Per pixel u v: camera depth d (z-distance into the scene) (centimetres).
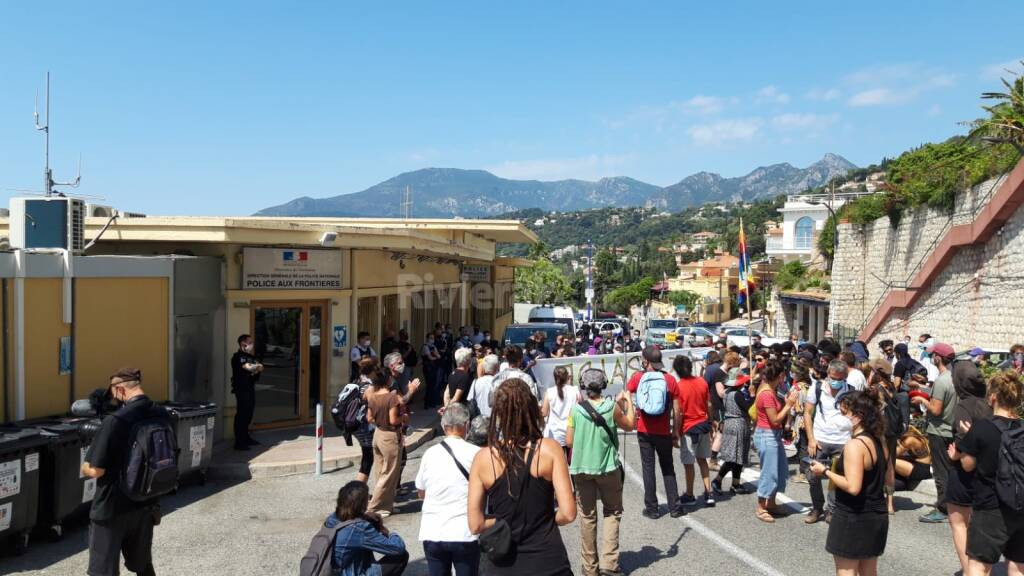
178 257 1175
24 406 898
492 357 1035
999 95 1936
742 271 1279
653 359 886
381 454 889
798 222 6569
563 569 432
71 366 973
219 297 1327
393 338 1742
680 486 1064
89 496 833
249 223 1273
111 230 1261
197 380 1255
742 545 774
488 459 444
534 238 3219
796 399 1034
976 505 579
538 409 449
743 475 1103
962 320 2233
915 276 2620
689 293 8412
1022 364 1275
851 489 537
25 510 748
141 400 608
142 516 601
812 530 828
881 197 3148
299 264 1435
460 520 532
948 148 2600
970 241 2103
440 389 1766
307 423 1477
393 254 1866
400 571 569
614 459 682
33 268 909
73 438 808
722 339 1634
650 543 783
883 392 874
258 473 1108
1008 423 570
